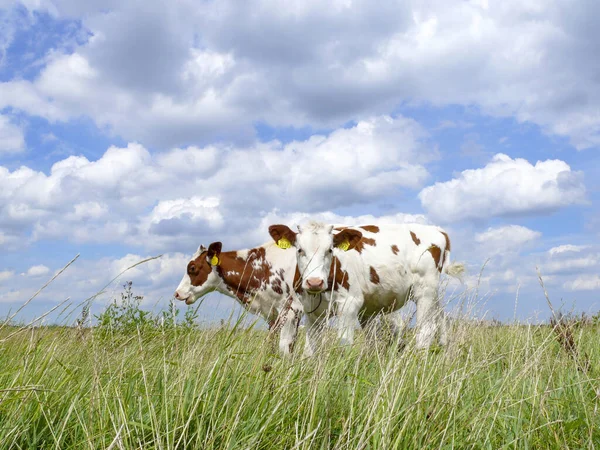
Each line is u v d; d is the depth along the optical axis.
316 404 1.23
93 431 1.10
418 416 1.24
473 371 1.54
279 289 3.85
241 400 1.24
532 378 1.55
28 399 1.14
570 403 1.51
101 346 1.62
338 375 1.51
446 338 1.83
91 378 1.35
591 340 2.43
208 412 1.20
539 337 2.06
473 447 1.22
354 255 3.18
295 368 1.48
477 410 1.36
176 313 2.43
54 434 1.07
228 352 1.40
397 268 3.29
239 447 1.11
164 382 1.21
